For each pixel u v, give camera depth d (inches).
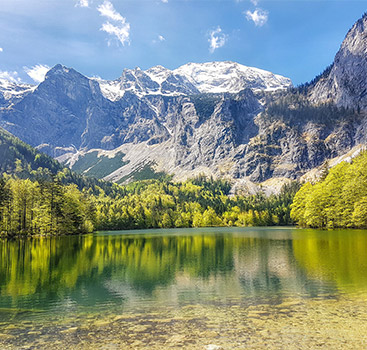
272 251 2213.3
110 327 757.3
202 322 765.3
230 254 2162.9
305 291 1048.8
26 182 4665.4
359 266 1464.1
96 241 3604.8
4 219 3978.8
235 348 598.2
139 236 4586.6
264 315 802.8
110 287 1229.1
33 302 1024.9
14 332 738.2
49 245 3095.5
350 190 3523.6
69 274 1523.1
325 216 4114.2
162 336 677.9
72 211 4864.7
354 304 872.3
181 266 1702.8
